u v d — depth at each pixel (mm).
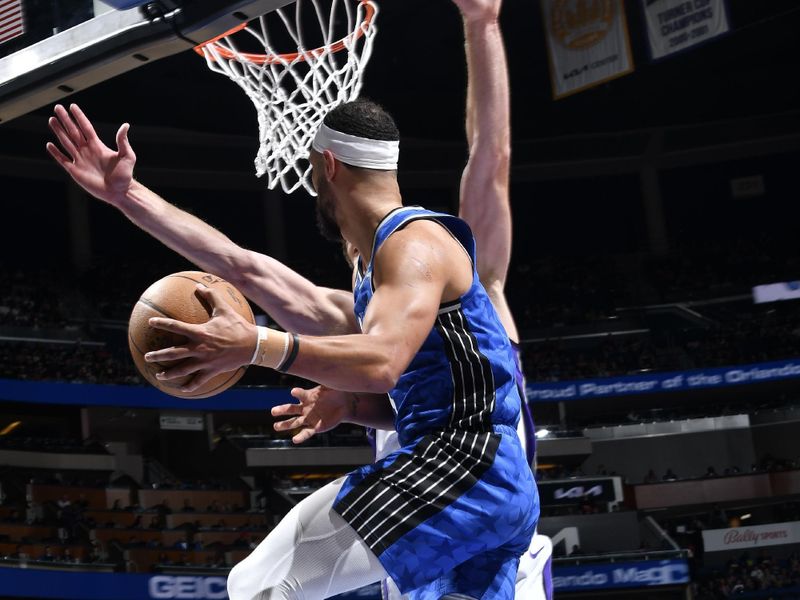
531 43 24625
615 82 26453
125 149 2598
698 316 26359
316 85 3740
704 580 19969
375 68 24453
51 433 21703
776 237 27562
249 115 24125
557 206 28453
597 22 15836
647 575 18125
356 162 2090
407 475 1958
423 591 2072
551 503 20500
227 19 2506
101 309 24016
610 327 26328
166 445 22609
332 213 2156
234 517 19797
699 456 23078
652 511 22172
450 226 2027
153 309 1968
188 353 1738
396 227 1950
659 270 27469
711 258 27547
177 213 2734
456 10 22875
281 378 23875
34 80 2758
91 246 25312
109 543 17719
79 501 18625
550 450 21938
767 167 27844
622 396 24500
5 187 24344
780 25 24203
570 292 27250
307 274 26484
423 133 25750
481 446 1973
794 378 23203
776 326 25031
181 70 22906
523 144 27359
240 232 26750
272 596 1969
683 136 27406
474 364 1992
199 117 23516
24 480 19250
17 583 14727
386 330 1807
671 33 15461
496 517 1952
